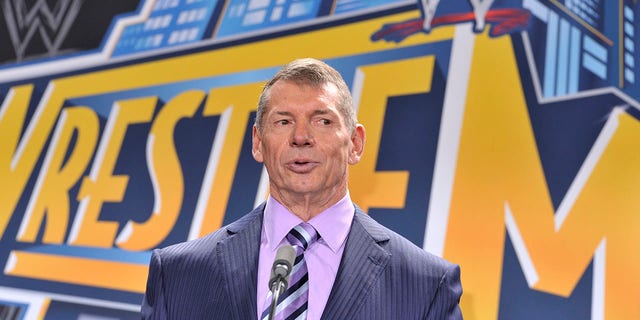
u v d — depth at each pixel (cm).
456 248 276
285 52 338
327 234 161
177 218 328
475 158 285
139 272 324
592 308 254
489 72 296
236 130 333
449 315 154
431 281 156
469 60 301
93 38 382
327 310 150
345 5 334
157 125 351
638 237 256
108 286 326
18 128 380
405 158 295
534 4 299
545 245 266
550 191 271
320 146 156
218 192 324
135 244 330
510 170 279
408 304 152
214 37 357
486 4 306
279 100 159
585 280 257
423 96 303
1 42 401
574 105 280
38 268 343
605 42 286
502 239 271
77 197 352
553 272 262
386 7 325
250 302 152
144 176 343
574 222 265
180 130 345
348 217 165
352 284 153
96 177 352
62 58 386
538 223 269
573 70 285
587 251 260
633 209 260
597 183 267
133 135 354
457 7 311
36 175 365
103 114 365
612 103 276
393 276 156
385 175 296
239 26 354
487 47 300
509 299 264
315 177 156
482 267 270
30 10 400
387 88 310
